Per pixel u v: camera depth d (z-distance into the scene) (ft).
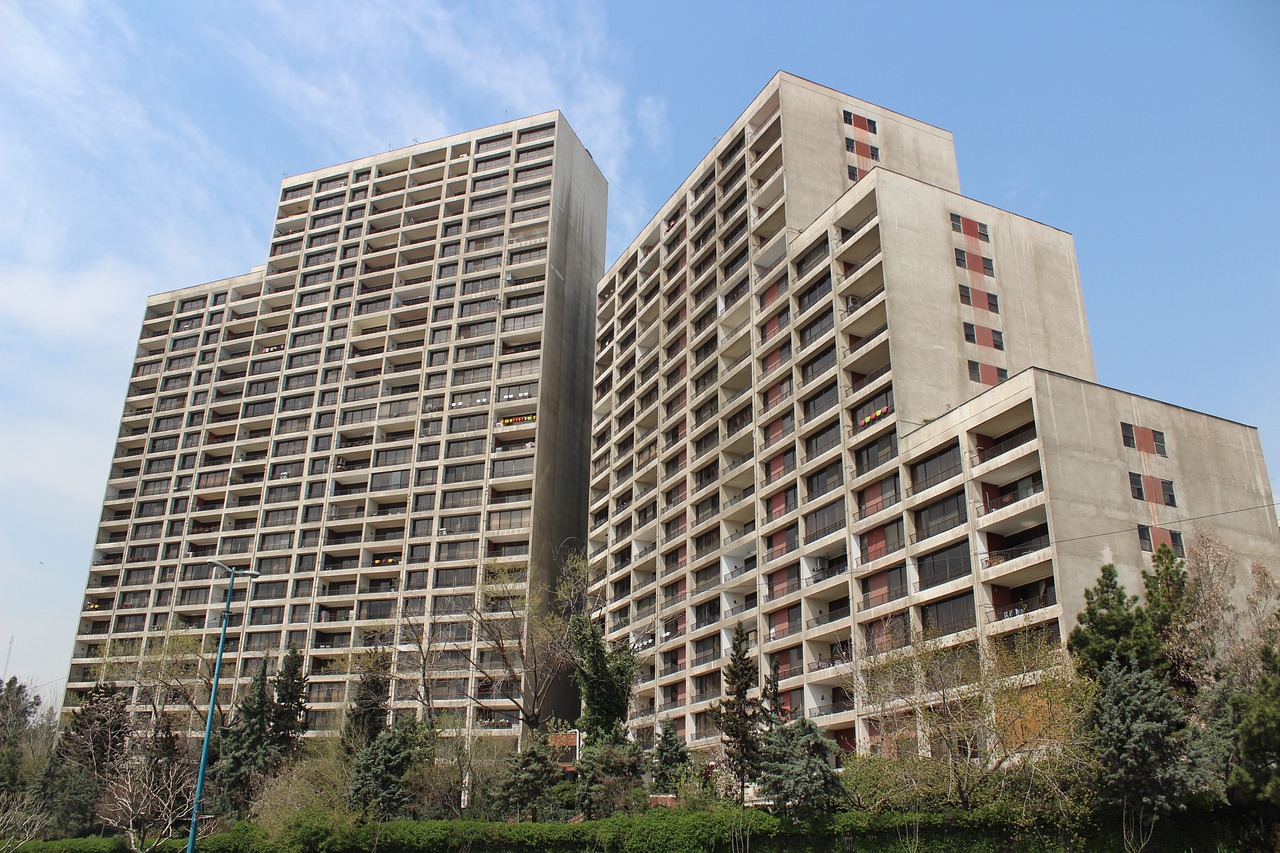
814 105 296.51
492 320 399.44
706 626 272.51
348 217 452.35
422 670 253.85
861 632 208.85
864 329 246.27
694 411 309.42
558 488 378.12
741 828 158.40
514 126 438.40
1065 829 141.90
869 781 162.81
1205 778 133.80
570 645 244.22
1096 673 146.41
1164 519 189.16
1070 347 254.88
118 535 431.02
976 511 194.49
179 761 230.89
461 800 205.46
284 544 389.39
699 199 335.67
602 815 190.90
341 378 412.98
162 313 480.23
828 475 241.14
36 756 301.84
